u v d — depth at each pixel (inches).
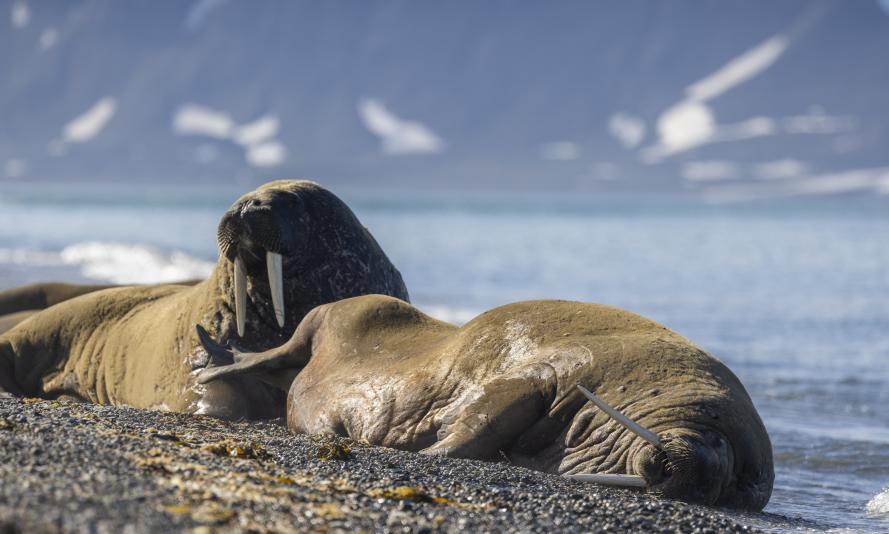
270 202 1612.9
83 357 1888.5
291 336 1653.5
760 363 2549.2
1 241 6673.2
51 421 1103.0
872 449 1646.2
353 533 794.2
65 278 3929.6
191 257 4985.2
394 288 1813.5
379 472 1066.7
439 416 1268.5
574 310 1302.9
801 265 5940.0
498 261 5792.3
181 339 1683.1
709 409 1133.1
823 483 1446.9
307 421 1397.6
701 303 3914.9
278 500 855.1
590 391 1179.3
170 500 785.6
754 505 1177.4
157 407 1658.5
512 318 1311.5
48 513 698.8
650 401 1152.2
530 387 1213.7
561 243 7819.9
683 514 1010.7
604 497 1056.2
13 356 1931.6
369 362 1387.8
